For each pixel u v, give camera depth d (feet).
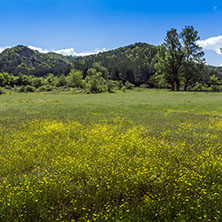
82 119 57.67
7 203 15.61
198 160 25.04
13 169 23.44
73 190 18.35
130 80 415.85
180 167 22.81
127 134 38.42
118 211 15.76
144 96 169.99
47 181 18.83
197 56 235.40
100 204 16.83
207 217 14.98
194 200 16.47
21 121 54.08
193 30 230.68
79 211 16.16
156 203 16.33
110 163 23.44
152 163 23.67
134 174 20.43
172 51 238.27
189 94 180.45
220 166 22.81
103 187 18.80
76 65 541.75
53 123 49.80
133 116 64.28
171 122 52.75
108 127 45.19
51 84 370.53
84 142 33.71
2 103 116.88
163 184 19.29
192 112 75.05
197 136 37.88
